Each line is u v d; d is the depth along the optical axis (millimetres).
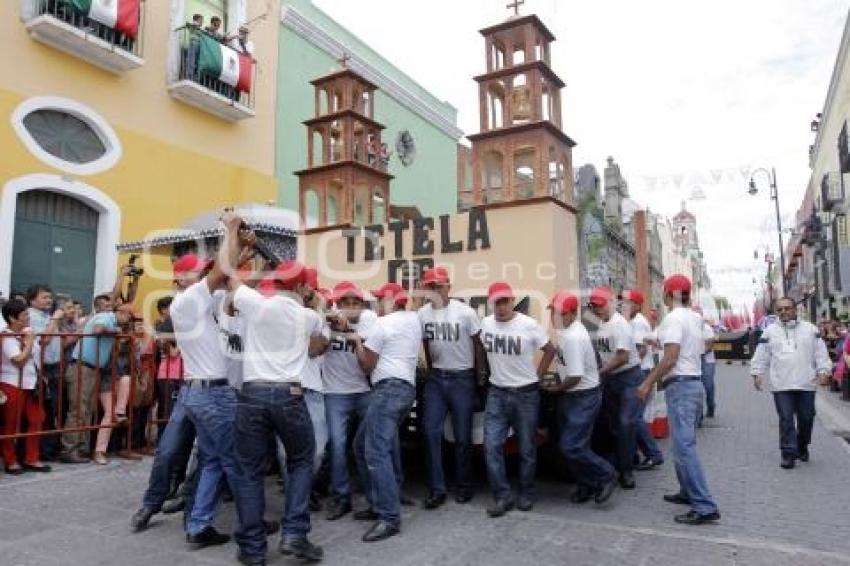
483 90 7219
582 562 3986
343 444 5105
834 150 25047
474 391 5406
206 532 4230
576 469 5359
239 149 12742
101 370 6719
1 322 6215
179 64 11586
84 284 10242
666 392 5121
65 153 9969
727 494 5707
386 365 4770
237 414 3975
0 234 8969
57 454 6785
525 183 7137
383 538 4438
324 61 14992
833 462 7129
